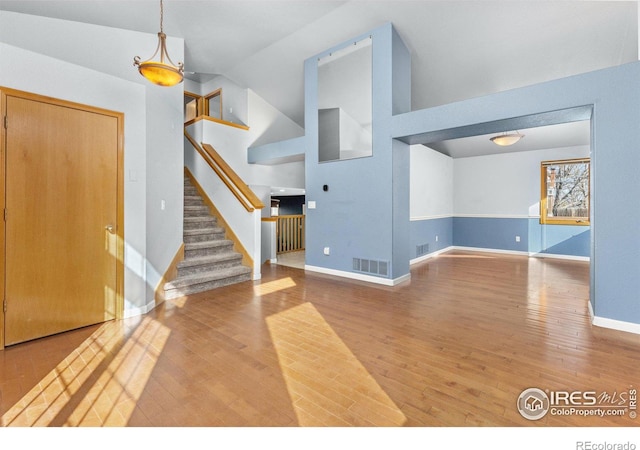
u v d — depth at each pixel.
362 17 4.25
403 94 4.67
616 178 2.83
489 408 1.78
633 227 2.77
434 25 4.23
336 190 5.09
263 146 6.15
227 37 4.70
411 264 6.27
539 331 2.88
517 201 7.56
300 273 5.32
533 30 3.95
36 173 2.64
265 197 6.78
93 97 2.95
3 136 2.45
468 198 8.32
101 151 3.02
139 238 3.32
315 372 2.18
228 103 6.80
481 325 3.03
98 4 3.06
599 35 3.81
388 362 2.32
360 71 4.68
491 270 5.66
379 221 4.60
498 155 7.82
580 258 6.71
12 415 1.72
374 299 3.87
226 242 4.93
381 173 4.54
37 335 2.68
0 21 2.65
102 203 3.04
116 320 3.15
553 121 3.55
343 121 4.94
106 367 2.23
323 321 3.14
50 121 2.69
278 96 6.57
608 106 2.86
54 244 2.76
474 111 3.67
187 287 4.04
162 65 2.62
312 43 4.89
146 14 3.54
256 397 1.89
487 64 4.64
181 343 2.63
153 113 3.58
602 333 2.81
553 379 2.08
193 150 5.82
